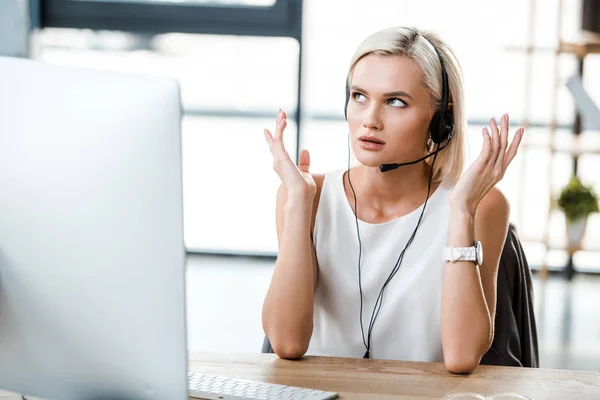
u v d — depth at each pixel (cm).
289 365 189
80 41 580
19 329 145
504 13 589
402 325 214
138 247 133
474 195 203
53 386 146
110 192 132
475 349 190
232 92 615
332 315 219
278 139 208
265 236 621
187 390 138
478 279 198
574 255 596
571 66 597
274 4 568
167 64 597
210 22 573
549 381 181
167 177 130
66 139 134
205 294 530
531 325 230
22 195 138
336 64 594
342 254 219
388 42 199
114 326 137
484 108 608
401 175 215
